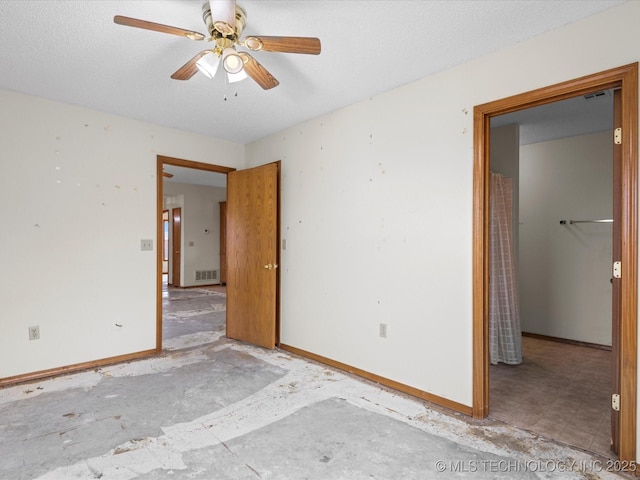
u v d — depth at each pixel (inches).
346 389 109.4
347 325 124.7
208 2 69.6
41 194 119.0
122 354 135.3
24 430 84.6
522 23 78.5
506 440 81.4
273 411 94.8
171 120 140.9
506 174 152.4
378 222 115.5
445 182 98.9
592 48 75.9
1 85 109.5
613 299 77.7
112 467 70.9
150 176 143.5
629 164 71.7
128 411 94.5
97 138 130.6
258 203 154.2
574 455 76.0
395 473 69.7
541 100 83.6
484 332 91.9
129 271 137.6
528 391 109.6
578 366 133.4
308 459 74.0
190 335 172.9
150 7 72.4
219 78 104.6
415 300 105.3
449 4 72.0
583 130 160.4
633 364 70.9
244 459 73.9
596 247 163.3
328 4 71.7
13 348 113.3
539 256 178.9
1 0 69.2
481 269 91.7
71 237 124.7
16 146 114.6
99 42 85.2
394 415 93.0
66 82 107.2
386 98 113.6
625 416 71.6
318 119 136.3
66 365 122.9
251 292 157.4
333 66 97.4
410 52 90.4
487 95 91.0
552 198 175.5
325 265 133.3
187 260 339.0
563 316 171.2
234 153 171.5
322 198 134.7
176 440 80.7
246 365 130.8
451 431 85.2
